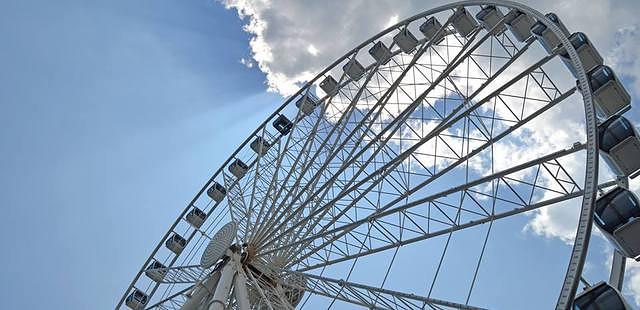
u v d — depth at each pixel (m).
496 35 20.50
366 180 18.14
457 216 15.33
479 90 17.50
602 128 12.95
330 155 20.27
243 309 17.27
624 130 12.44
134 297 27.36
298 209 20.08
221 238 21.30
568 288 8.20
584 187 9.84
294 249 20.67
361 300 16.00
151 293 27.27
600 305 9.22
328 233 17.94
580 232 8.95
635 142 12.23
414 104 18.56
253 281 19.05
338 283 16.98
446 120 17.67
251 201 22.53
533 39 18.02
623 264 12.39
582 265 8.39
